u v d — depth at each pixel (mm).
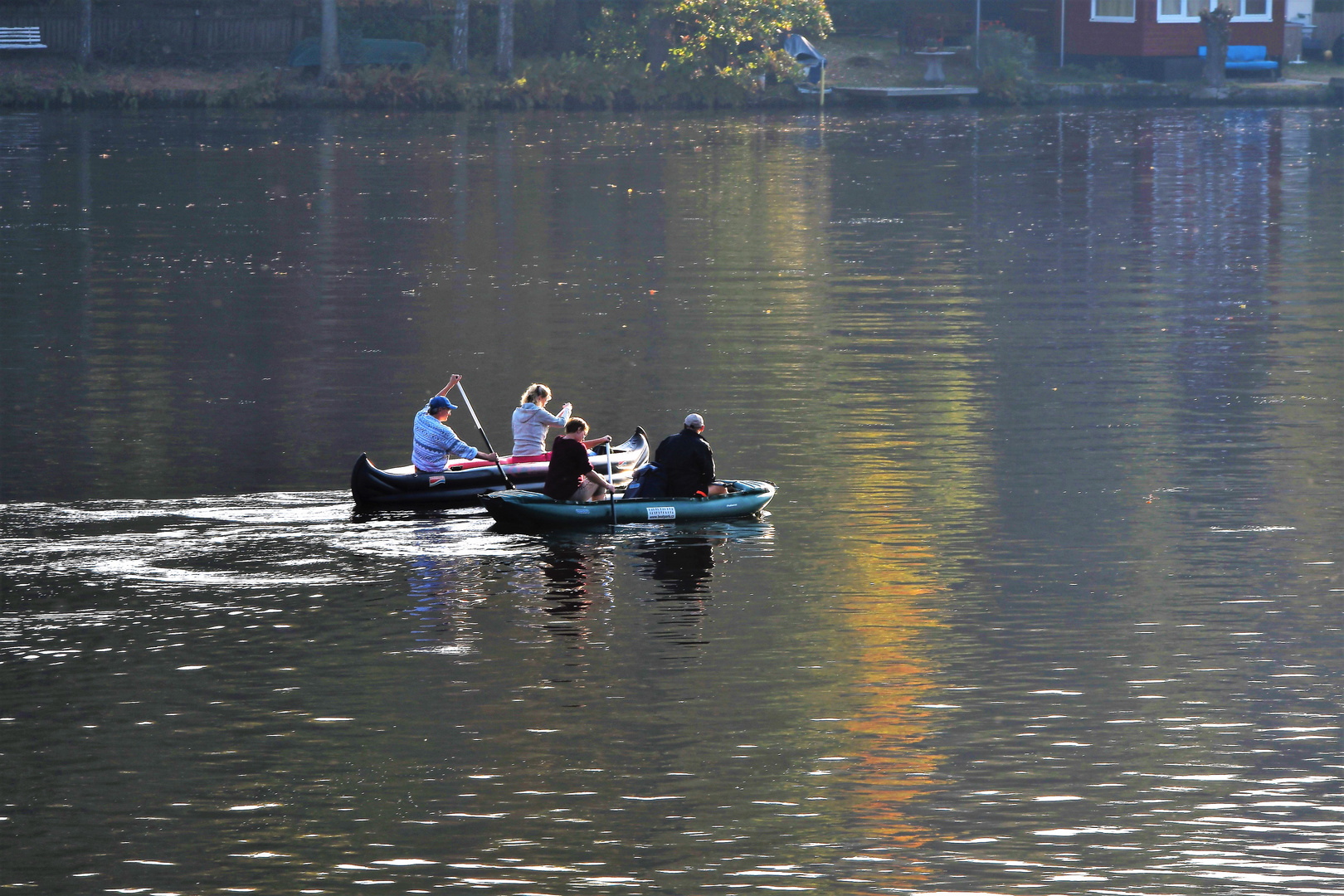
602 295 78438
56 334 68188
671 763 27859
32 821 25938
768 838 25250
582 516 42094
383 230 99500
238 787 27062
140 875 24234
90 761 28094
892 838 25203
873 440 51250
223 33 193625
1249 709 29938
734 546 40562
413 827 25672
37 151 138500
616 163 137000
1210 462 48250
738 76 191000
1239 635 33781
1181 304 75500
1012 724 29359
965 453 49594
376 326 70062
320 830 25578
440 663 32562
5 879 24125
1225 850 24750
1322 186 122250
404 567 38875
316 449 50031
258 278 82562
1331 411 54594
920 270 86188
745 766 27750
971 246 94562
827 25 198375
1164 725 29219
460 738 28938
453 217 105500
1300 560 38875
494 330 69312
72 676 31906
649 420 53938
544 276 83688
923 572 38281
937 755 28094
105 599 36438
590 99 189625
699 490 43562
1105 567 38500
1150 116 180250
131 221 101875
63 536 41219
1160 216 107000
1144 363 62781
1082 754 28094
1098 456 49031
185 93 181000
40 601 36281
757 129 167000
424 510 44188
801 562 39062
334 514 43469
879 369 61719
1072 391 58031
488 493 44812
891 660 32531
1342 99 197125
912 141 155875
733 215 107250
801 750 28328
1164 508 43531
